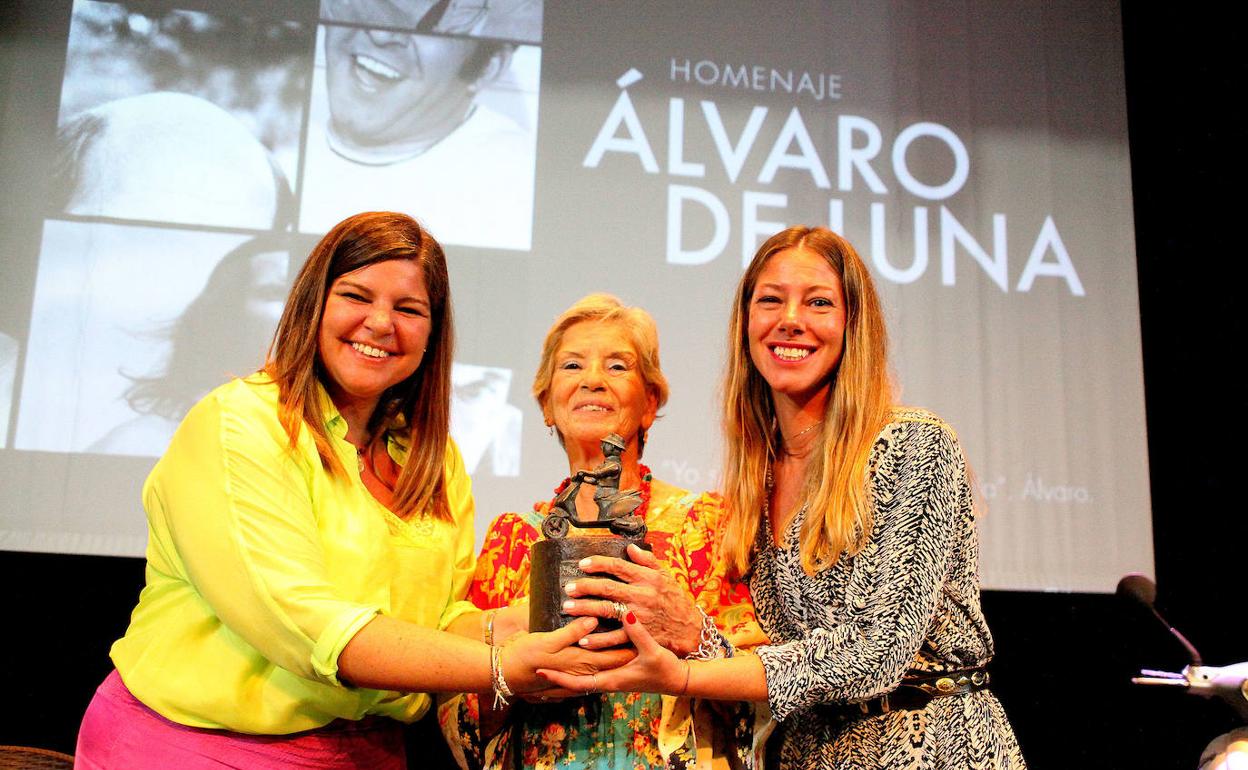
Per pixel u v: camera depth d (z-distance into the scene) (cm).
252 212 302
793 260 174
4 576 293
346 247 155
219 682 144
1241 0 353
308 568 141
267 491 143
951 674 164
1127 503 325
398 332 154
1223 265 351
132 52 305
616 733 163
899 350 325
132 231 296
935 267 332
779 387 173
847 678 147
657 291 316
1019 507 320
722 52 335
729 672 146
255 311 297
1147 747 330
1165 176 353
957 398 325
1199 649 333
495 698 143
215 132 304
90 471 283
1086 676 331
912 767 159
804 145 333
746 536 176
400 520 161
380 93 314
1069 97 349
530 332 308
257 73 309
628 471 186
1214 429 342
